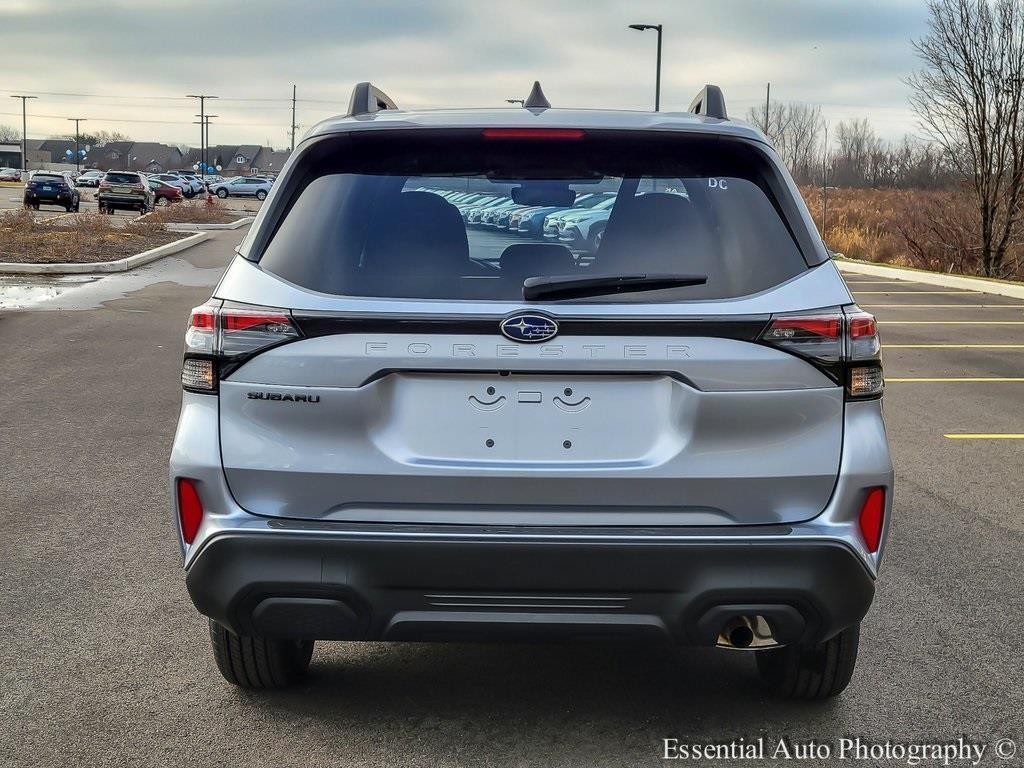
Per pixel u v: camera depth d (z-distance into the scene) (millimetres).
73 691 3621
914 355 12945
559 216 2971
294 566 2814
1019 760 3230
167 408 8609
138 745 3240
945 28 25078
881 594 4715
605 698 3611
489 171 3057
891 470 2930
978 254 26281
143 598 4523
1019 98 24547
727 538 2783
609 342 2787
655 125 3043
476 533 2775
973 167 25688
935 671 3893
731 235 2947
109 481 6422
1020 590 4785
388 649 4023
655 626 2854
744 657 3990
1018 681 3812
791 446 2846
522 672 3824
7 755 3168
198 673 3779
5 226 29141
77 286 18156
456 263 2908
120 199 45938
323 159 3098
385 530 2795
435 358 2793
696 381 2797
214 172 148875
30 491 6184
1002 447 7871
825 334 2844
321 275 2889
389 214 2984
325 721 3410
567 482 2805
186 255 24859
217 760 3148
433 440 2838
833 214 43031
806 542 2805
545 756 3197
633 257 2928
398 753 3201
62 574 4809
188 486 2928
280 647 3438
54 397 8969
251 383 2854
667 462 2816
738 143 3051
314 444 2844
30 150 165125
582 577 2787
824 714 3527
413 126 3053
